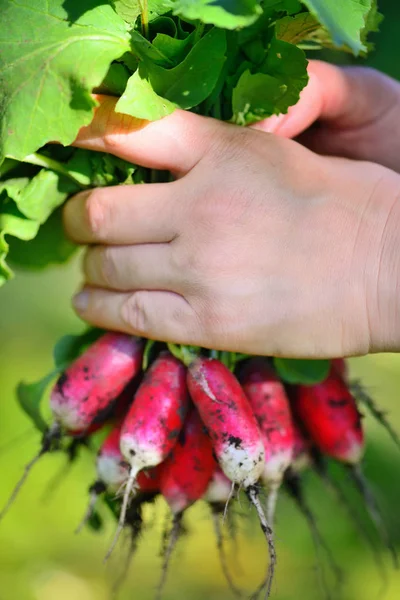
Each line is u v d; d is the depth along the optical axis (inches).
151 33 17.8
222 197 17.7
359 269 17.5
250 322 17.7
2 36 17.0
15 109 17.0
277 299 17.6
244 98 18.1
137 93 17.0
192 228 17.7
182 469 18.8
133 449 18.2
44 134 17.0
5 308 39.4
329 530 31.4
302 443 19.6
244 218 17.6
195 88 17.6
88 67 16.9
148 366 18.9
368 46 19.3
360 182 17.9
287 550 31.5
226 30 17.7
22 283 40.1
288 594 30.7
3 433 33.0
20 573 30.1
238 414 18.2
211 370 18.3
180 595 30.7
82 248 20.8
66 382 18.7
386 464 32.1
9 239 20.1
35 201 18.3
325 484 20.2
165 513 20.0
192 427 18.8
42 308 40.0
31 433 21.3
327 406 19.3
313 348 17.7
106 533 31.1
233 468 18.1
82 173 18.4
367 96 20.5
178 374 18.6
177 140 17.8
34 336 38.7
